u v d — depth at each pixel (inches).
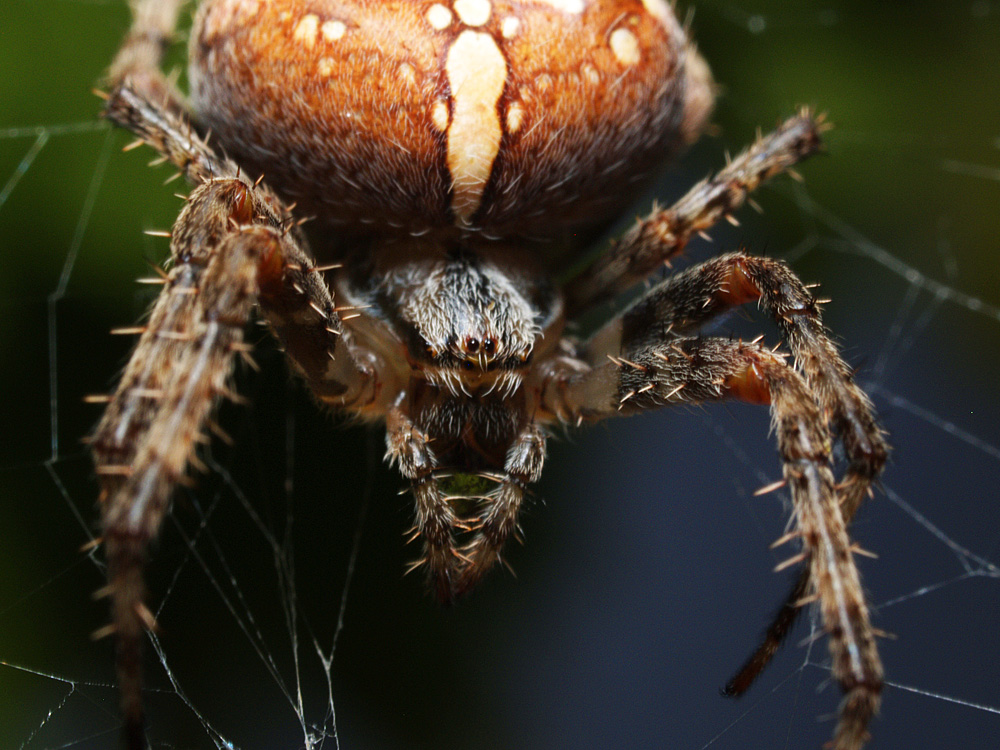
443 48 2.7
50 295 3.0
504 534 2.7
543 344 2.8
